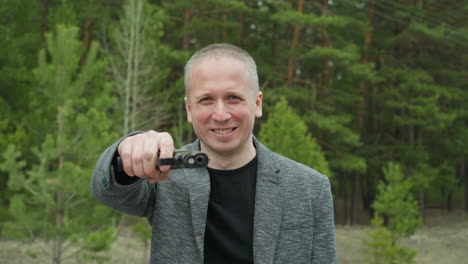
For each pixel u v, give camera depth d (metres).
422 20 21.92
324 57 19.47
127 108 14.80
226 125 1.63
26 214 8.10
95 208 8.27
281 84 21.50
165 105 16.05
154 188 1.81
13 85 14.93
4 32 15.94
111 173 1.45
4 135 10.43
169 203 1.75
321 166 10.02
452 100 24.84
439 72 23.70
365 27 20.12
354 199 24.81
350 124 24.47
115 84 15.21
